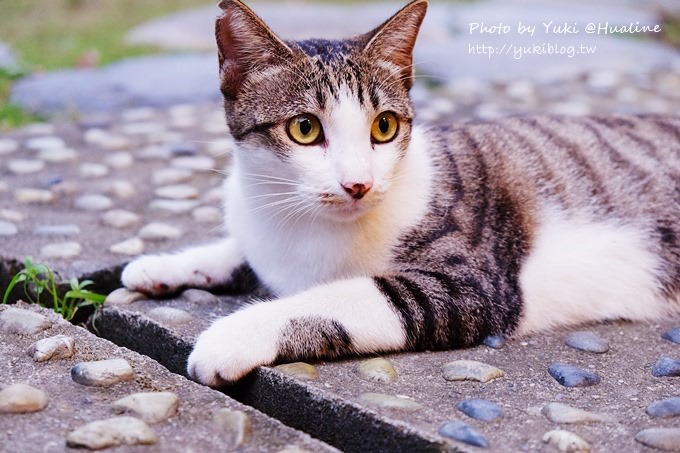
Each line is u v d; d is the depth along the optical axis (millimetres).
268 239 902
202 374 825
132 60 1899
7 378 807
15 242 1005
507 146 953
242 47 883
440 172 915
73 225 1050
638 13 2518
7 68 1753
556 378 838
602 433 783
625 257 942
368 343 853
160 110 1538
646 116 1035
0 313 869
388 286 867
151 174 1190
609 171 963
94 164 1209
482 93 1693
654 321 938
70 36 2297
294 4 2781
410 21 890
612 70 1916
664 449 770
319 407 797
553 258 923
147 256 951
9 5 2674
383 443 774
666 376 846
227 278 944
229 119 897
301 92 864
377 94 872
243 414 774
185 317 889
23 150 1252
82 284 921
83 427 758
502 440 772
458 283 878
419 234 891
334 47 893
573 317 927
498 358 862
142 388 804
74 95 1608
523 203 927
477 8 2654
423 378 832
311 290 866
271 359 834
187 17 2477
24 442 754
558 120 1008
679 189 966
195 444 760
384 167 870
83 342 846
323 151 864
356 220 881
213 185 1163
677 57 2078
